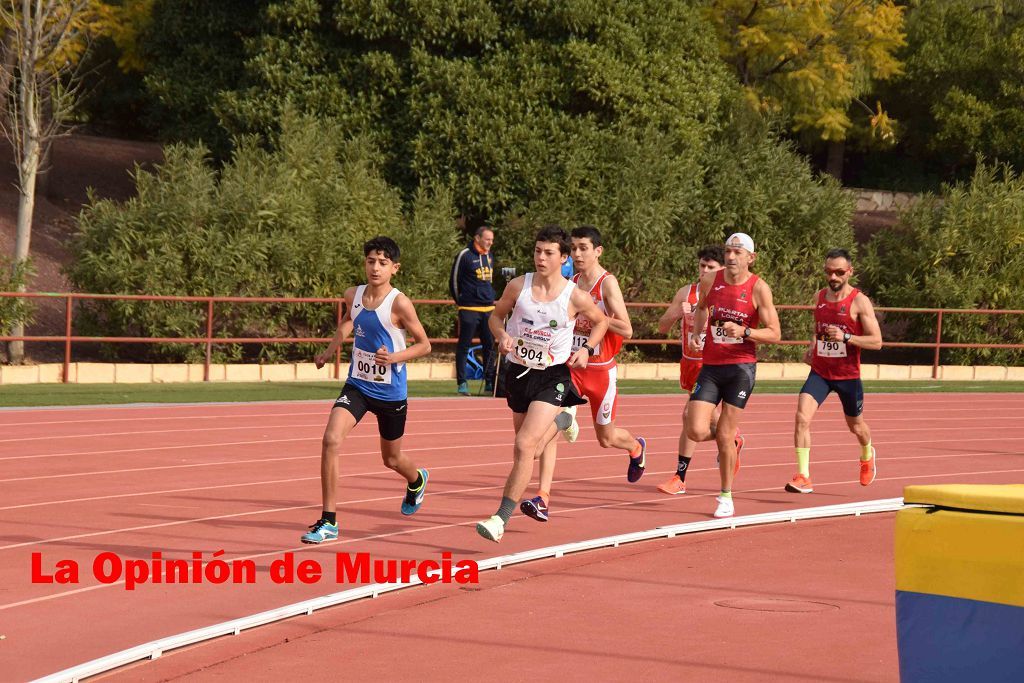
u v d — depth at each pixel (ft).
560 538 52.24
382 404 49.93
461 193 138.82
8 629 36.58
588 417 98.27
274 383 114.32
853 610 40.81
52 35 121.80
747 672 33.37
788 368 139.44
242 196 121.90
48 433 79.66
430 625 38.11
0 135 188.65
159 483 63.16
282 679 32.30
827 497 64.69
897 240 158.81
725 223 144.05
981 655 22.74
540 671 33.30
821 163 256.73
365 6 139.64
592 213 137.28
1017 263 154.61
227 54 149.79
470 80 139.13
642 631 37.70
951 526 23.11
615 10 143.64
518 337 48.83
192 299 111.65
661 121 146.20
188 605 39.86
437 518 56.03
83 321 120.37
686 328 65.36
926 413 110.93
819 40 188.55
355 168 131.54
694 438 56.85
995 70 220.84
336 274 125.70
